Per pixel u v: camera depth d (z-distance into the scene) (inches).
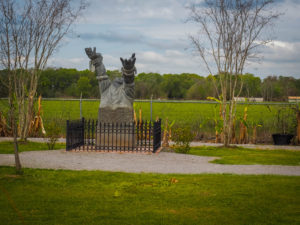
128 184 294.4
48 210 223.8
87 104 1373.0
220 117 721.6
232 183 303.7
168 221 206.7
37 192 268.1
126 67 524.4
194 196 261.6
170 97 1865.2
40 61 616.7
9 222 200.2
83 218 208.8
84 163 406.0
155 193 269.4
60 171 349.7
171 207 234.8
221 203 244.4
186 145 548.4
